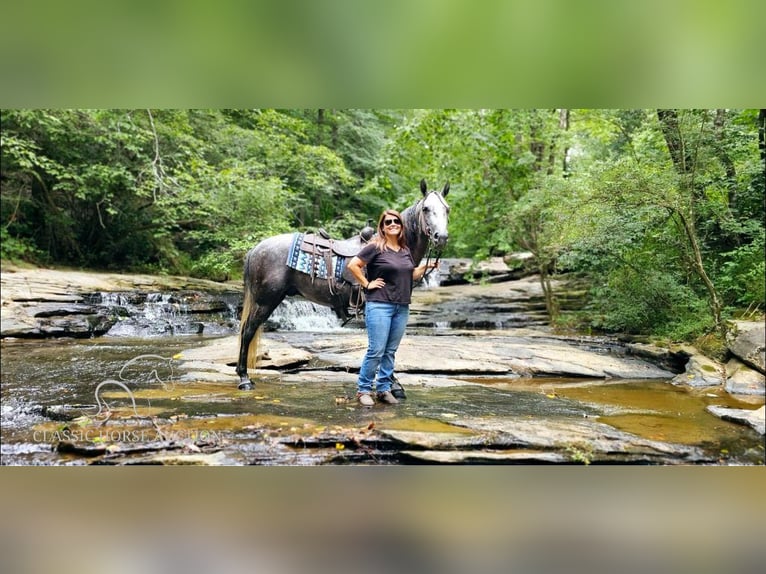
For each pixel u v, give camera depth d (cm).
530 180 972
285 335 819
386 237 405
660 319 766
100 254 1312
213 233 1267
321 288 442
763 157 720
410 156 1200
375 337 402
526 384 525
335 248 443
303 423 346
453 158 1010
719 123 674
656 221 719
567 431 339
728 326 610
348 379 508
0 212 1170
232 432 327
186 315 999
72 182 1205
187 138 1239
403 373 557
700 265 654
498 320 992
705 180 687
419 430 333
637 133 845
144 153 1270
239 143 1373
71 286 960
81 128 1178
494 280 1441
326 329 1002
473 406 411
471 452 304
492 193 1030
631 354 690
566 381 549
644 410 415
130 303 969
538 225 964
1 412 381
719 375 542
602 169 700
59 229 1248
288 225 1209
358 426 340
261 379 502
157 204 1191
